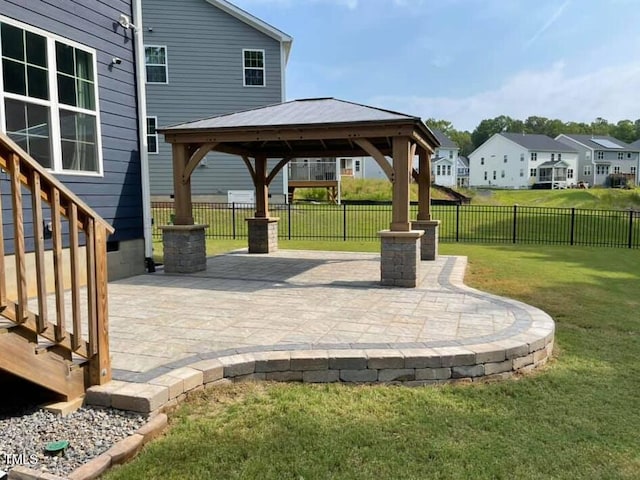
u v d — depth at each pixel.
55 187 2.60
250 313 4.86
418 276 6.52
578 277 7.74
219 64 16.45
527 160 46.50
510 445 2.56
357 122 6.29
